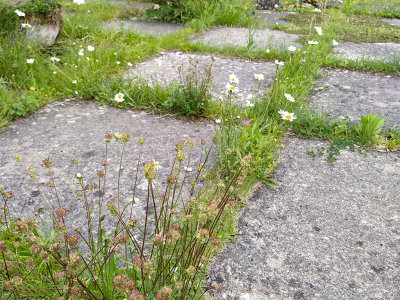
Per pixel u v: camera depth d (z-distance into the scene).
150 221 2.19
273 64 5.51
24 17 5.30
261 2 10.97
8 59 4.48
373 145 3.22
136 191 2.51
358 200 2.51
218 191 2.45
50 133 3.35
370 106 4.04
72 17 6.64
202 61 5.55
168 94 3.97
